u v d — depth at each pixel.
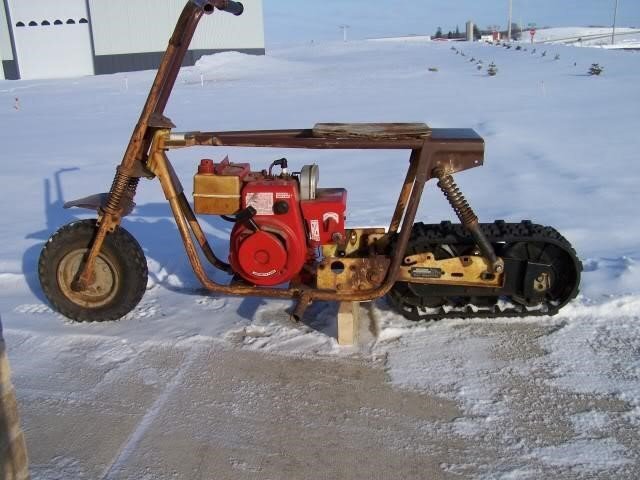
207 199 3.83
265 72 33.66
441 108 15.06
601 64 27.23
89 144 12.08
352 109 15.66
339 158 9.64
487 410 3.17
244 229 3.79
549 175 7.87
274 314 4.26
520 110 14.05
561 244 3.88
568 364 3.54
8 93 27.97
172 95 22.44
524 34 94.56
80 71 45.91
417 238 3.94
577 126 11.45
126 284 4.13
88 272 4.05
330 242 3.86
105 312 4.18
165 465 2.86
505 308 4.09
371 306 4.30
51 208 7.39
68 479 2.77
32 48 45.09
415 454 2.88
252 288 3.89
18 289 4.89
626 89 17.70
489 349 3.72
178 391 3.42
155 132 3.85
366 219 6.15
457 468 2.78
